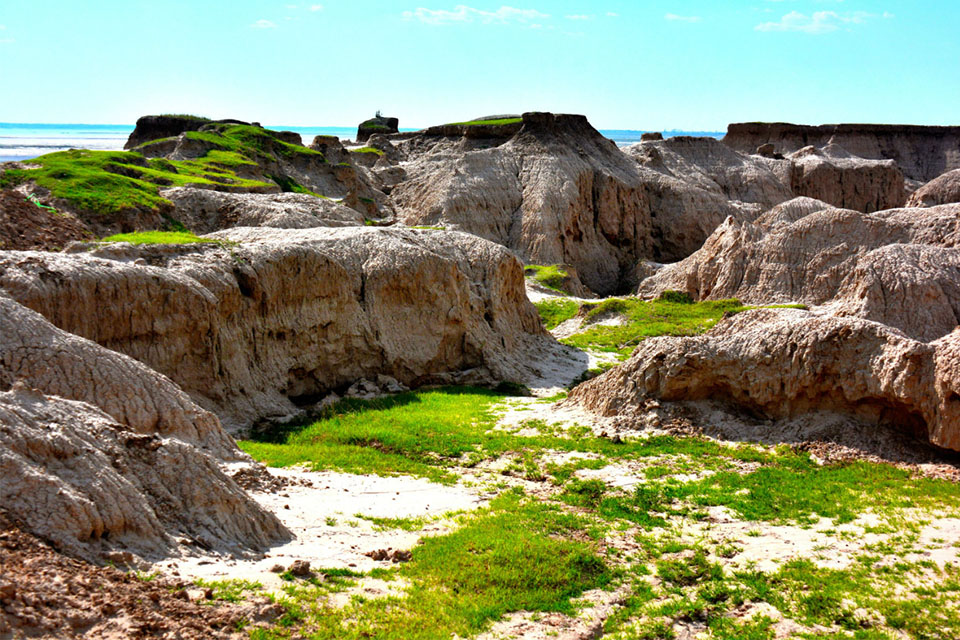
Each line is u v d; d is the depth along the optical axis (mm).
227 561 11781
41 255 21938
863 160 118438
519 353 36781
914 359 18969
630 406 23828
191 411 16734
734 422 22328
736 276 52312
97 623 8859
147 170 52344
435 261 33500
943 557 13867
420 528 15047
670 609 12414
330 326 29578
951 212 47375
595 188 88938
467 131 99312
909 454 19312
